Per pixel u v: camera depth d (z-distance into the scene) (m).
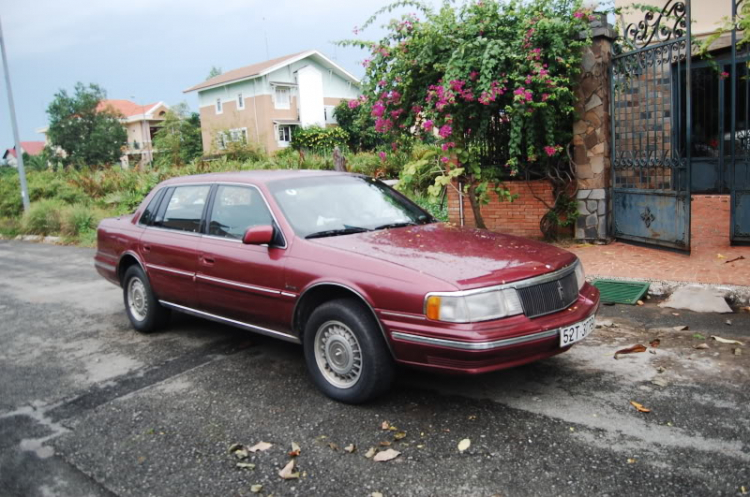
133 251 5.96
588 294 4.12
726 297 5.94
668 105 8.75
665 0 11.78
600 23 8.27
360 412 3.89
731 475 2.90
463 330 3.39
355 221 4.77
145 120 64.88
